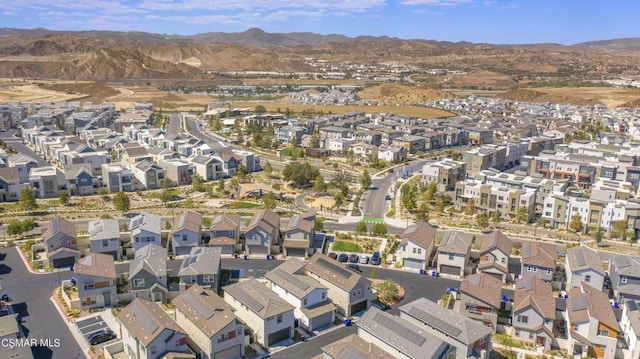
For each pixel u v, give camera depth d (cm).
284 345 6706
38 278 8425
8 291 7950
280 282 7569
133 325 6072
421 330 6022
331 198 13650
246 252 9669
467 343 5919
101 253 9150
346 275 7712
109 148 18025
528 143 18725
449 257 8956
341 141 19550
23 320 7119
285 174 14838
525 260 8656
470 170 15988
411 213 12431
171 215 11875
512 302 7775
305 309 7156
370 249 10062
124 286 8056
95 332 6812
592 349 6588
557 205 11562
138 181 14588
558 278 8844
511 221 11969
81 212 11956
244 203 12925
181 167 14850
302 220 10038
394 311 7662
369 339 6184
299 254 9681
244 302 6894
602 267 8356
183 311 6556
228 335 6206
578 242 10675
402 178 15900
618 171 14612
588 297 7112
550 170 15525
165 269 7912
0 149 17475
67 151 16288
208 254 8469
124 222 11306
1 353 5828
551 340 6800
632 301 7319
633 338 6556
